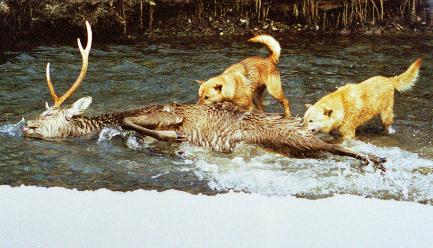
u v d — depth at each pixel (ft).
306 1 47.60
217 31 46.60
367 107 27.45
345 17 47.44
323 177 23.98
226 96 28.89
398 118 30.40
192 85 35.19
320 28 47.34
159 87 34.88
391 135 28.27
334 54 41.16
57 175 24.35
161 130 26.81
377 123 29.89
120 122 27.89
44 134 27.58
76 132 27.76
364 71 37.70
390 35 45.88
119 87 34.78
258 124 25.85
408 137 28.02
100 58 39.93
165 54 41.09
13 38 42.98
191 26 46.75
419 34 46.06
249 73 29.84
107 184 23.67
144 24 46.39
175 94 33.81
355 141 27.32
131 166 25.17
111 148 26.76
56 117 27.78
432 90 34.47
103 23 44.86
